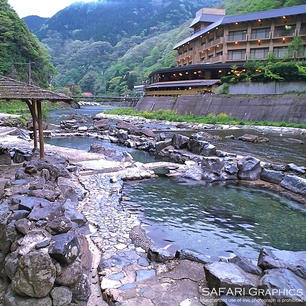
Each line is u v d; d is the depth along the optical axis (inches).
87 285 176.9
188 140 696.4
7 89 402.0
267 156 664.4
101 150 658.2
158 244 267.1
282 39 1736.0
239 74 1546.5
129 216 321.4
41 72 2770.7
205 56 2210.9
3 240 173.3
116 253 234.8
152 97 1904.5
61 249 157.5
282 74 1403.8
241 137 919.7
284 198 404.5
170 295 178.2
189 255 227.8
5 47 2340.1
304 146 802.8
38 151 536.7
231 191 432.8
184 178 494.6
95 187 412.2
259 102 1342.3
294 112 1223.5
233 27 1855.3
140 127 1078.4
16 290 151.6
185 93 1754.4
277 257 201.0
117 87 3917.3
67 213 277.3
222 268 183.2
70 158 571.8
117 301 171.9
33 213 183.5
